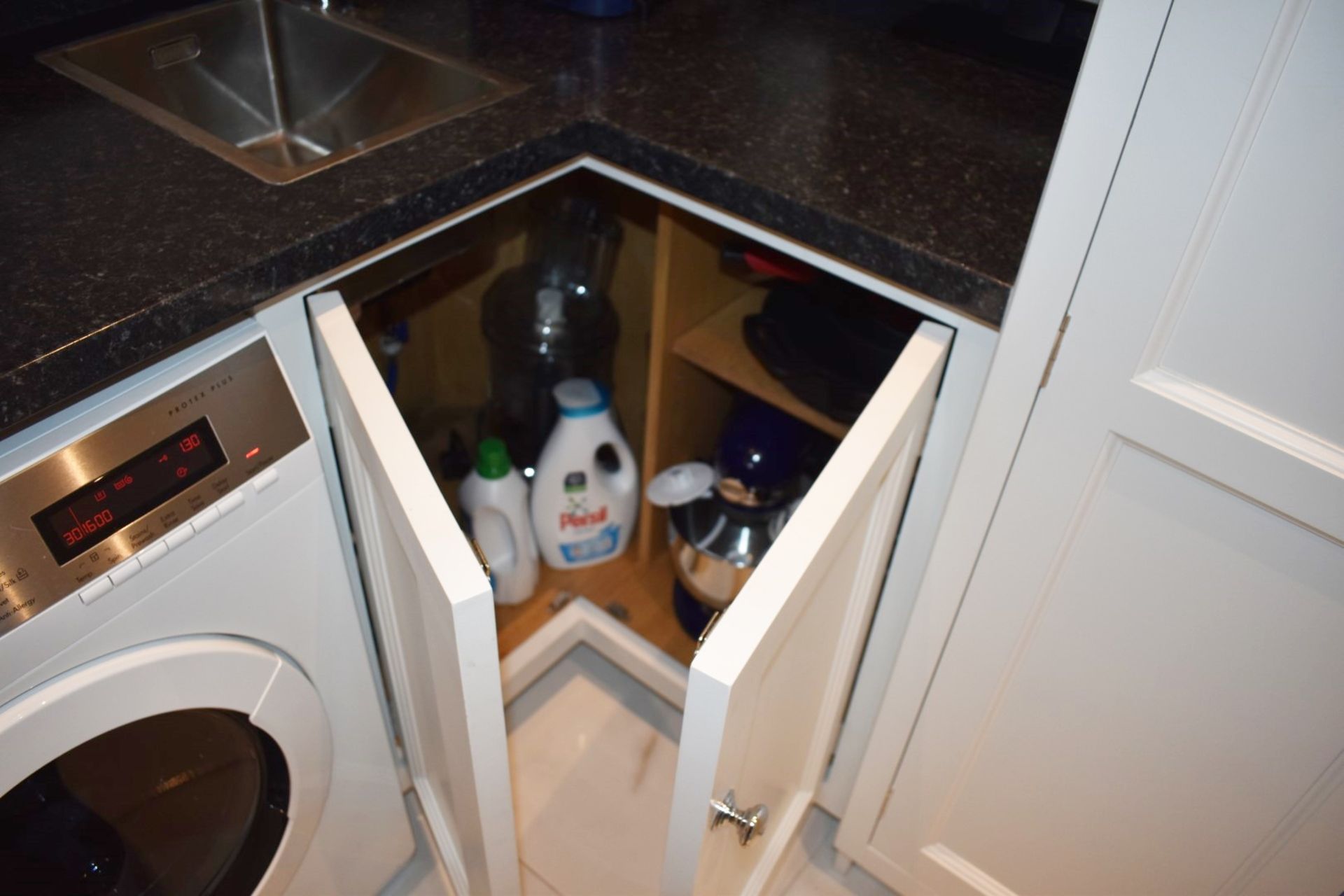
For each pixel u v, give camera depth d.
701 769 0.65
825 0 1.21
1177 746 0.85
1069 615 0.85
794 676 0.81
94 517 0.67
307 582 0.86
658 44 1.09
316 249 0.75
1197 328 0.65
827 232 0.82
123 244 0.72
